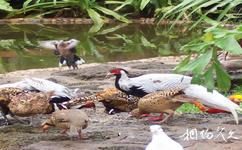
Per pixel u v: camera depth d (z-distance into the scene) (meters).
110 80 16.14
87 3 35.12
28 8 35.41
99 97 11.27
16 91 10.81
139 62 19.38
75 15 35.97
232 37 7.32
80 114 9.90
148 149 7.60
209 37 7.79
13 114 10.88
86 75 16.42
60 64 18.66
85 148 9.37
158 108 10.76
